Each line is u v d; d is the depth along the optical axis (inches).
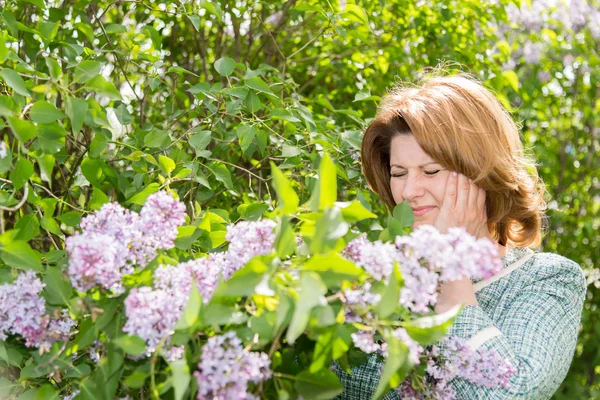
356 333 38.3
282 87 83.4
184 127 101.5
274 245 37.1
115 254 40.6
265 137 70.1
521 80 160.7
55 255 50.3
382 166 65.4
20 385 44.9
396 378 36.5
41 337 41.6
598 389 162.1
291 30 118.1
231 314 36.0
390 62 119.3
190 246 49.7
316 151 73.7
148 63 86.9
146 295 37.2
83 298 39.9
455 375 43.7
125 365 40.9
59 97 84.3
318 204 38.1
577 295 57.6
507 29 156.9
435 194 57.0
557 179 181.6
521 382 48.3
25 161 47.1
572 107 179.3
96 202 55.0
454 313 35.2
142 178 63.7
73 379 44.1
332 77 125.6
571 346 55.1
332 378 37.4
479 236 58.7
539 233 63.3
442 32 116.9
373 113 115.7
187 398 38.3
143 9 103.3
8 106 47.2
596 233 176.9
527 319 53.4
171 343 36.4
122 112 73.1
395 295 34.6
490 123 58.2
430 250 37.2
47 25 62.8
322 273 35.6
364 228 72.4
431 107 56.3
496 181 57.7
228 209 83.5
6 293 41.5
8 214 77.4
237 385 34.6
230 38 119.5
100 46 88.3
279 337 36.9
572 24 168.1
